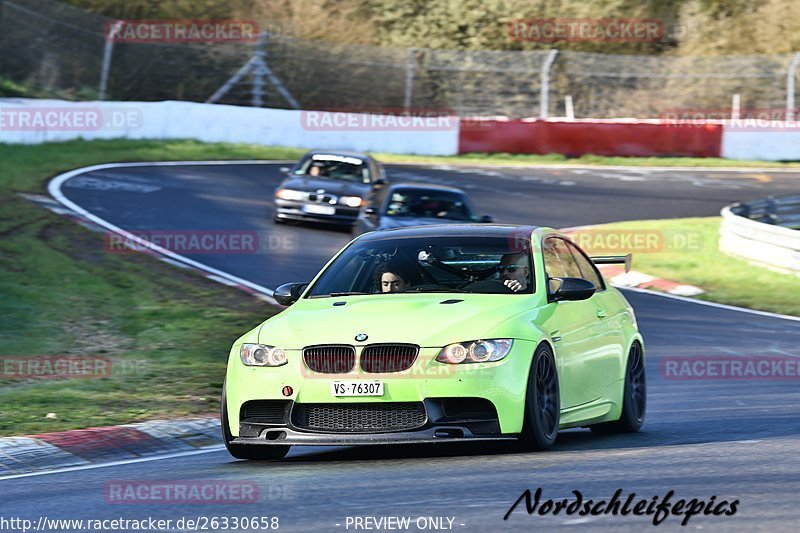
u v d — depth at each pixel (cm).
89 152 10500
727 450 2492
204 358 4531
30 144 10600
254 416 2514
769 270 7475
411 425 2384
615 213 9488
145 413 3503
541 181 10938
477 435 2383
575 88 15112
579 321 2770
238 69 14925
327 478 2250
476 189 10275
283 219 8069
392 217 6041
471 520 1775
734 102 14662
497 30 16488
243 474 2394
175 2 15800
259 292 5981
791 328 5700
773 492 1945
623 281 7169
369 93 15150
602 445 2681
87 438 3041
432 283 2717
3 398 3728
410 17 16525
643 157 12638
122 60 14425
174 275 6300
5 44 13588
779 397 3738
